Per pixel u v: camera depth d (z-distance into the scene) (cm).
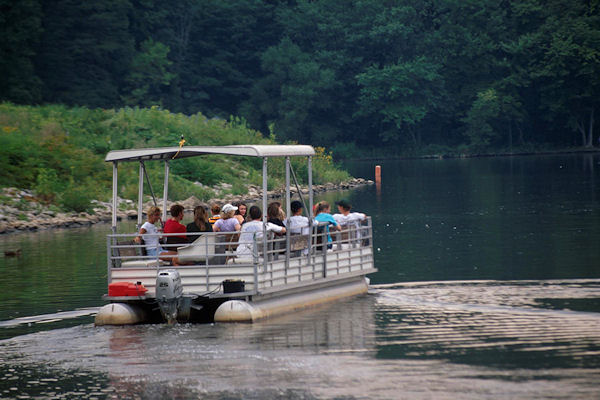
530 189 9631
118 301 3206
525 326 2870
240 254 3169
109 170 9500
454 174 13738
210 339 2812
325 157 13250
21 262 4916
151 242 3431
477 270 4131
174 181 9669
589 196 8381
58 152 9338
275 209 3459
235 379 2323
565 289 3538
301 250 3403
